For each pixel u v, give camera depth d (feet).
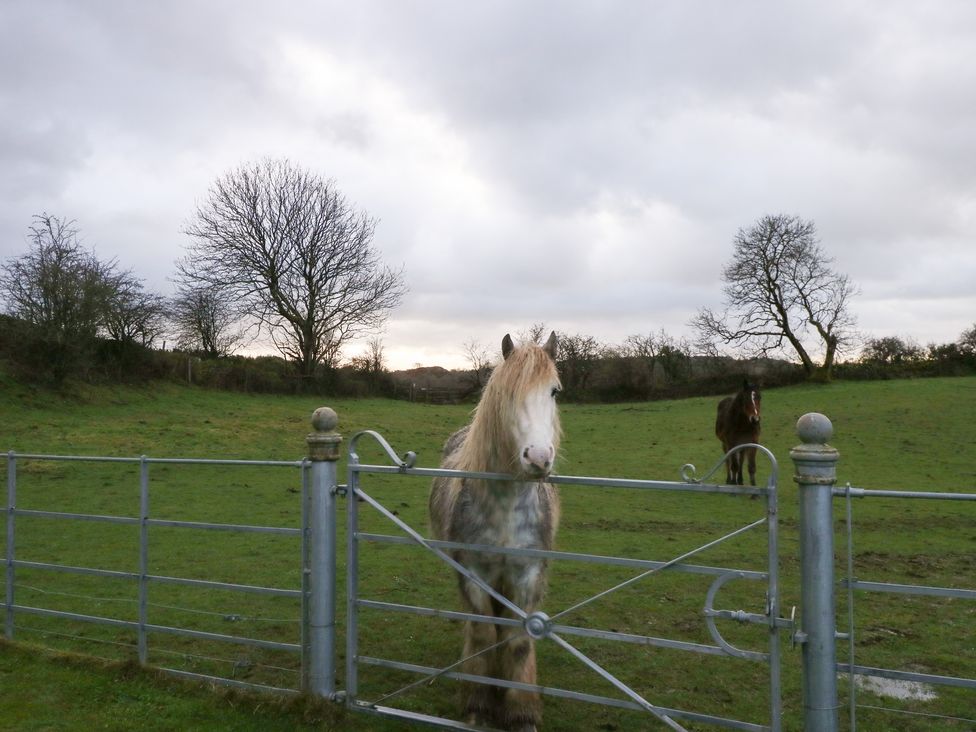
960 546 26.86
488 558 11.61
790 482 44.65
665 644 9.82
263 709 12.00
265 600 19.69
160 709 12.11
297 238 103.04
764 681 14.08
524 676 11.53
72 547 25.58
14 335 63.00
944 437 57.36
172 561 23.82
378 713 11.88
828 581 9.05
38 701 12.36
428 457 53.47
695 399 105.40
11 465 16.10
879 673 9.01
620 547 26.71
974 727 12.05
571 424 76.02
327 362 105.29
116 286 71.20
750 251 117.08
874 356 124.06
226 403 74.90
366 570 22.95
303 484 12.42
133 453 47.34
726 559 24.71
